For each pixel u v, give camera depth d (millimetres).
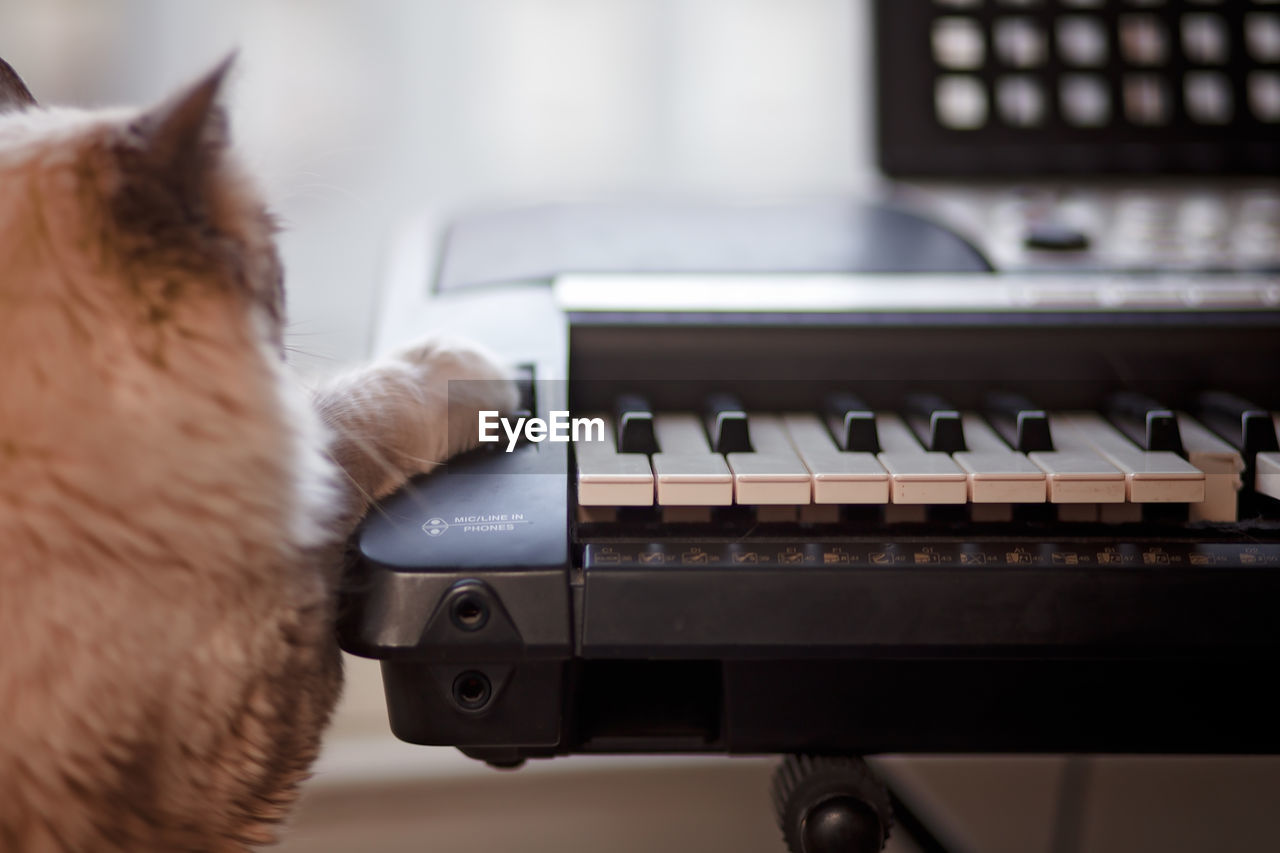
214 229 582
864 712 590
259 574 583
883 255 899
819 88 1547
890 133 1071
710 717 624
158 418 545
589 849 1295
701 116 1553
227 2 1439
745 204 1101
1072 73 1056
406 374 687
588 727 621
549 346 743
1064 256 893
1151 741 598
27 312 521
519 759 634
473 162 1526
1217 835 1314
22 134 575
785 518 631
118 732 547
